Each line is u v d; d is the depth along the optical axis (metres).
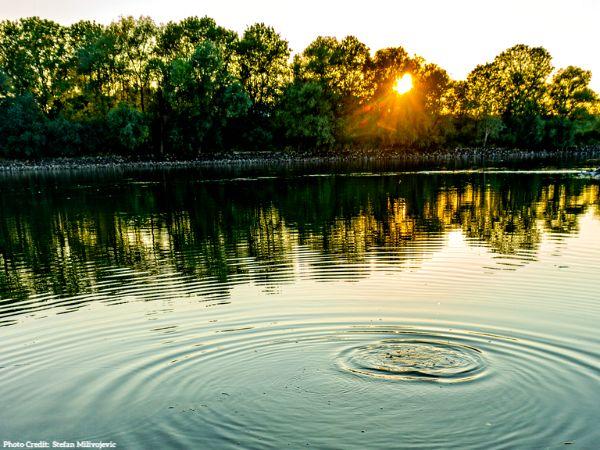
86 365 9.59
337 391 8.26
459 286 13.85
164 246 20.91
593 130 110.19
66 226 26.50
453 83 93.56
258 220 26.47
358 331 10.67
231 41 86.88
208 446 6.97
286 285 14.44
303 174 55.19
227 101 77.31
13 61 81.06
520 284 13.88
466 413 7.55
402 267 16.08
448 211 27.58
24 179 58.00
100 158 78.12
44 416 7.88
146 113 80.12
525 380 8.42
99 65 76.31
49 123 75.25
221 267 16.98
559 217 24.89
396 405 7.82
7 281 16.41
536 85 99.94
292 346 10.02
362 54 91.69
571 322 10.91
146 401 8.19
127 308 12.96
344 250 18.84
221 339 10.51
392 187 39.94
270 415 7.67
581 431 7.01
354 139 90.88
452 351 9.59
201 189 42.69
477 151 91.19
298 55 89.75
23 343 10.85
